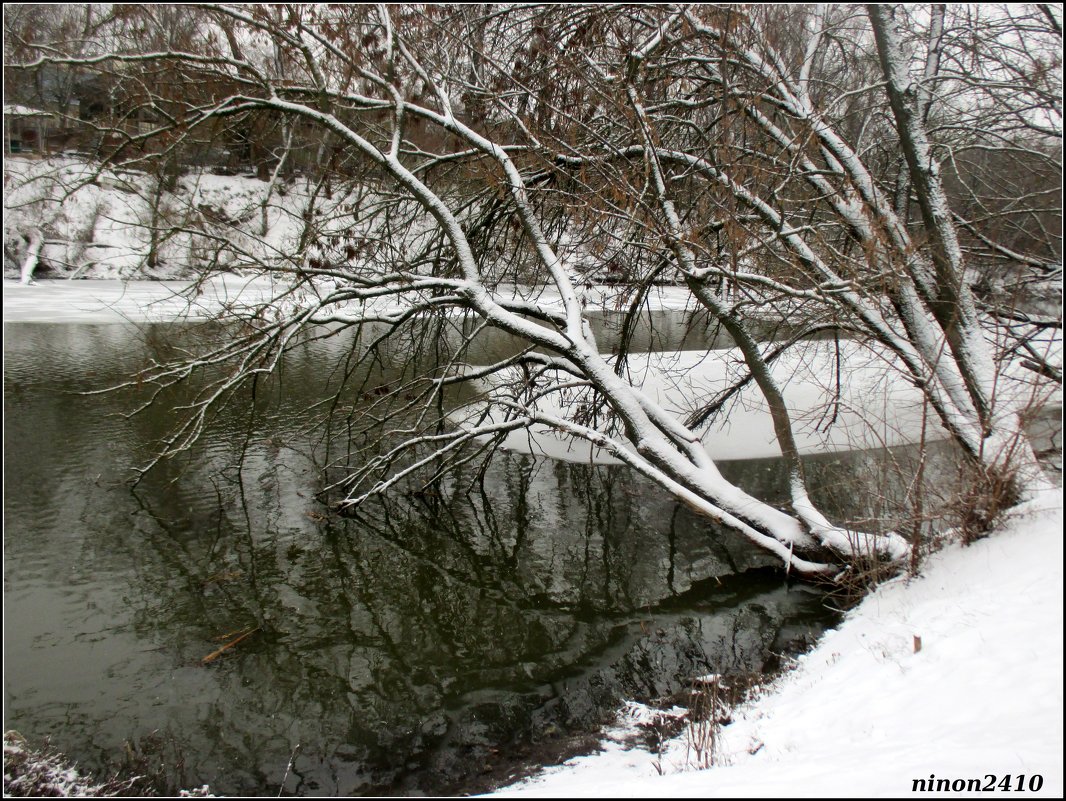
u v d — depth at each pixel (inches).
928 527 277.3
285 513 364.5
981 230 369.1
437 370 435.2
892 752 140.9
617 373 414.6
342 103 341.7
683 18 316.5
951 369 281.1
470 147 372.5
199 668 232.4
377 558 319.9
